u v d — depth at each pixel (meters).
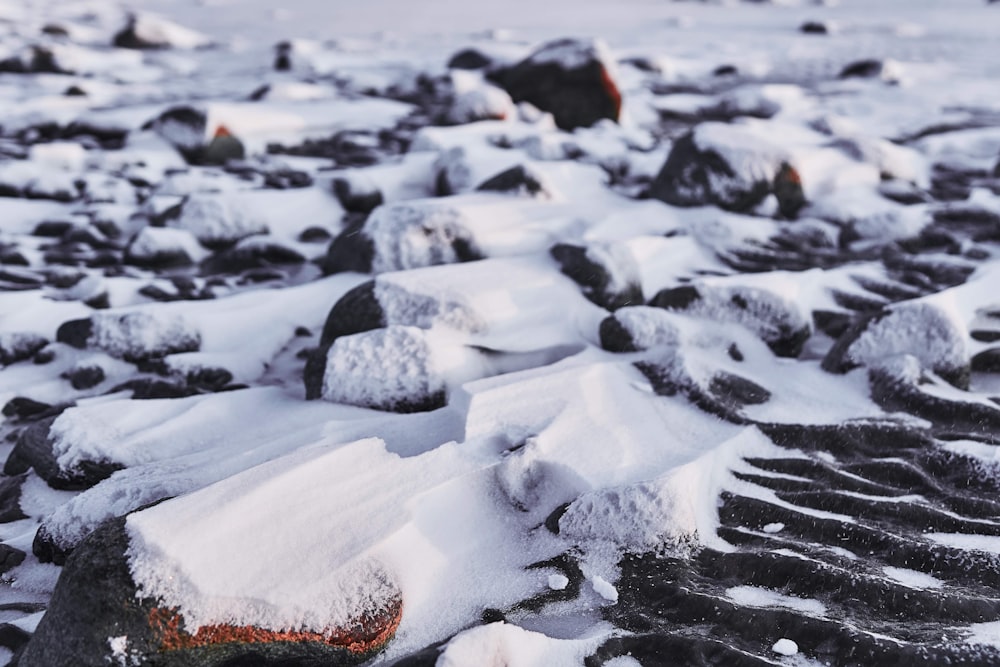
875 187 3.99
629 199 3.78
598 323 2.70
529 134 4.73
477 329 2.55
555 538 2.03
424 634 1.87
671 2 16.41
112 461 2.23
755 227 3.51
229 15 13.21
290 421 2.34
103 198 3.90
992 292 2.71
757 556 1.97
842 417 2.37
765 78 7.77
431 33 11.06
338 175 3.91
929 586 1.94
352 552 1.88
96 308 2.97
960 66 8.28
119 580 1.78
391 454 2.07
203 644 1.77
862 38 10.98
